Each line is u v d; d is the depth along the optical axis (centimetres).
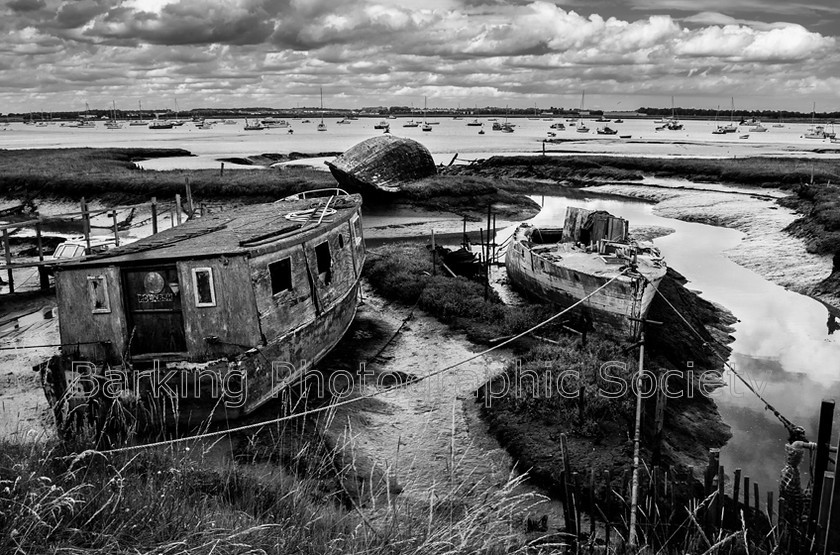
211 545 530
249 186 4744
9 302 2311
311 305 1692
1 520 499
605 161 7244
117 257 1398
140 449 867
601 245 2366
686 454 1357
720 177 6206
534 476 1223
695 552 858
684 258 3366
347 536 652
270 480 1039
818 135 16088
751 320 2345
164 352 1416
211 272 1377
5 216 3869
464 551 599
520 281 2541
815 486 781
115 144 13025
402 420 1490
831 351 2027
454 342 1994
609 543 932
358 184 4697
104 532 525
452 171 7631
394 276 2548
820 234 3316
